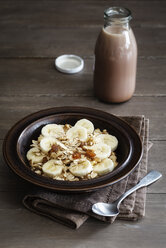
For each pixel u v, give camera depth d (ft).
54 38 3.88
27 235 2.38
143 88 3.35
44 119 2.75
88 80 3.44
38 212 2.45
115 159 2.61
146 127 2.91
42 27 4.02
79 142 2.66
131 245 2.34
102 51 3.03
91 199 2.44
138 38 3.87
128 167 2.47
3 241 2.35
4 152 2.52
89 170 2.50
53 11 4.24
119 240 2.36
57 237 2.37
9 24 4.05
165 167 2.73
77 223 2.36
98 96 3.22
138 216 2.42
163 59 3.64
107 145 2.62
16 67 3.55
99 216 2.38
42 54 3.69
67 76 3.48
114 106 3.19
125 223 2.43
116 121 2.73
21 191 2.57
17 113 3.11
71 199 2.42
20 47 3.77
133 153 2.55
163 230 2.40
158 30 3.98
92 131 2.73
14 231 2.39
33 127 2.71
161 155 2.80
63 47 3.77
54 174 2.49
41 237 2.37
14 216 2.46
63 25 4.04
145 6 4.31
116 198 2.47
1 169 2.69
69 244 2.35
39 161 2.58
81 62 3.56
